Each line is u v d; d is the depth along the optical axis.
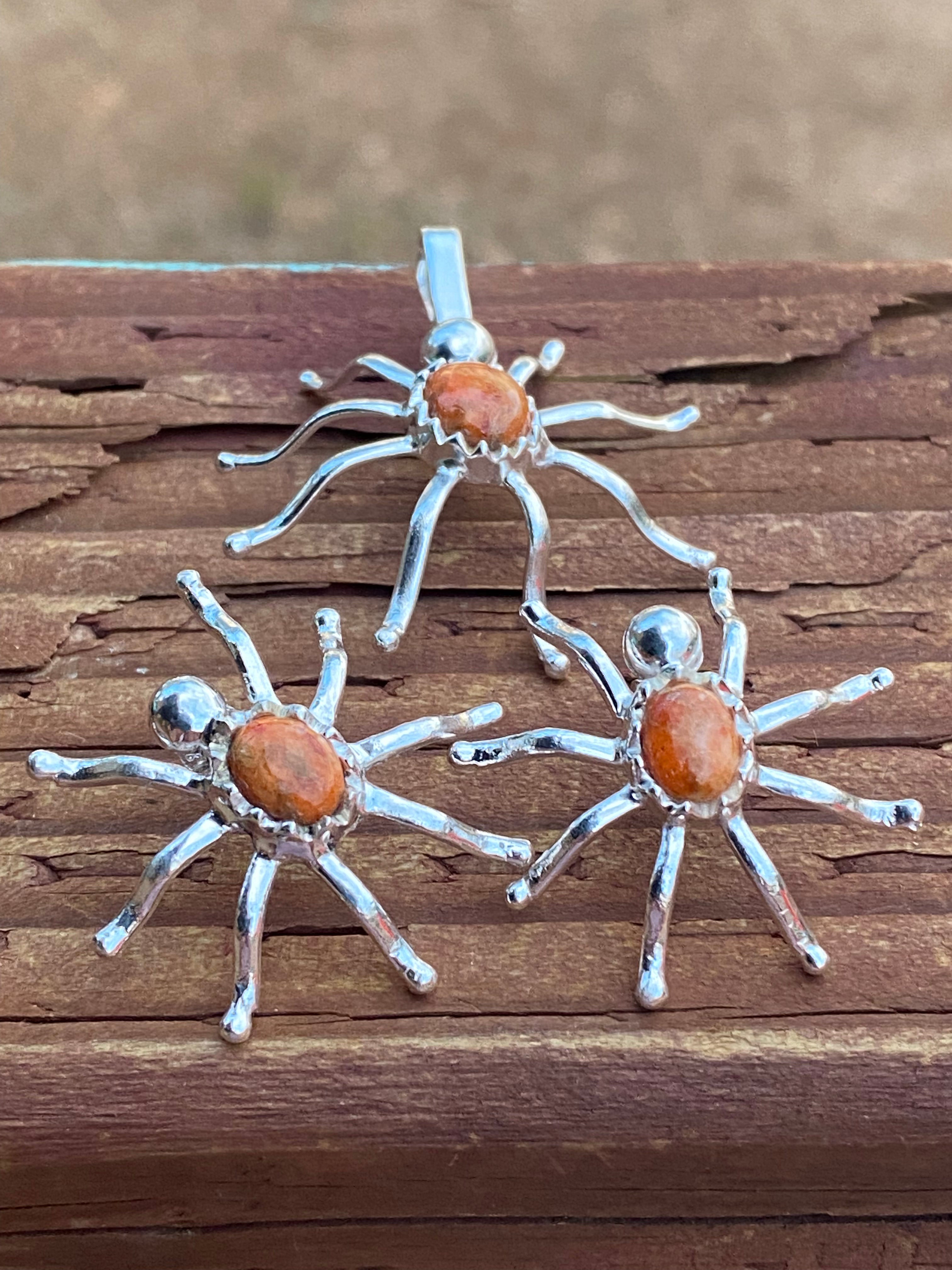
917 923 0.12
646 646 0.12
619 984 0.12
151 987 0.12
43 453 0.14
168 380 0.14
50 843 0.12
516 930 0.12
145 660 0.13
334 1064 0.11
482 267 0.15
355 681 0.13
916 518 0.14
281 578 0.13
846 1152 0.11
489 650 0.13
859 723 0.13
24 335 0.14
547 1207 0.12
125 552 0.13
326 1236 0.12
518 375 0.14
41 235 0.26
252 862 0.11
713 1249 0.12
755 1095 0.11
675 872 0.11
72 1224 0.12
